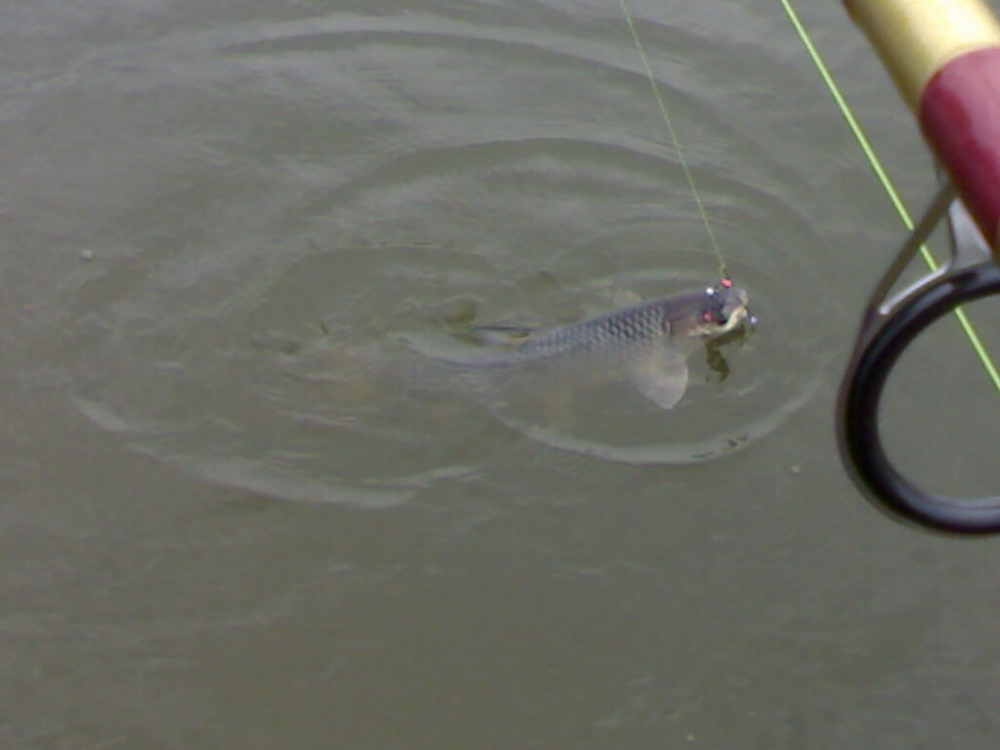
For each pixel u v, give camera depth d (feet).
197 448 8.12
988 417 8.16
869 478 4.84
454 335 8.41
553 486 8.02
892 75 3.28
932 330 8.36
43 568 7.84
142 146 8.92
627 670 7.67
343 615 7.76
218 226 8.71
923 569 7.86
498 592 7.80
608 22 9.39
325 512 7.97
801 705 7.63
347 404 8.23
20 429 8.14
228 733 7.56
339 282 8.57
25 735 7.55
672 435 8.14
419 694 7.63
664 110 9.10
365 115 9.08
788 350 8.36
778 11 9.37
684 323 8.19
